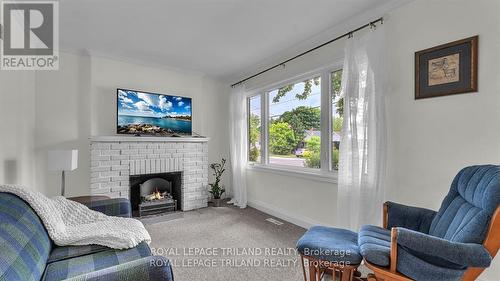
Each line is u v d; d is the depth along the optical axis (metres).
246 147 4.11
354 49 2.34
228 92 4.66
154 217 3.43
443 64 1.85
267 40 2.90
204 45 3.06
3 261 0.94
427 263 1.25
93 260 1.35
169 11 2.26
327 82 2.89
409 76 2.06
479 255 1.14
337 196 2.63
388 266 1.33
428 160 1.95
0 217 1.14
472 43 1.71
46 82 3.06
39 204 1.52
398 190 2.13
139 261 1.04
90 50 3.20
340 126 2.77
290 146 3.47
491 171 1.30
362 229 1.72
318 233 1.74
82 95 3.27
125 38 2.85
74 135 3.22
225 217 3.45
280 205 3.49
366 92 2.23
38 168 3.01
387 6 2.16
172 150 3.80
